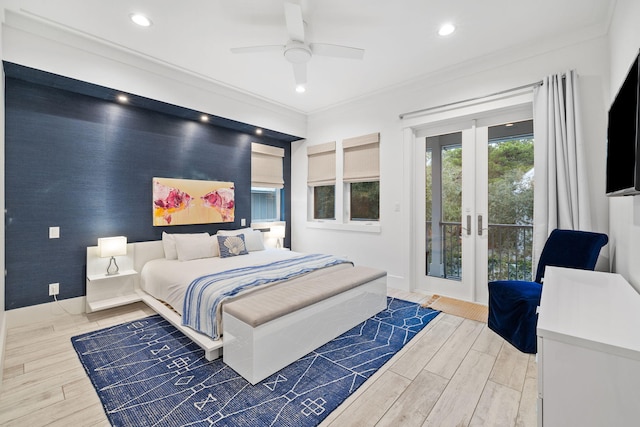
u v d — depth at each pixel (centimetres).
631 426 89
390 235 396
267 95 410
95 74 280
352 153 438
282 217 521
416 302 338
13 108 267
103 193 321
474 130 333
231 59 309
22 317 273
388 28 254
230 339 200
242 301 212
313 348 224
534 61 280
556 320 109
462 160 343
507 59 293
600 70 247
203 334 223
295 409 162
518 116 305
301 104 446
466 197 341
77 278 305
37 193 281
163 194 365
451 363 209
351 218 453
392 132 390
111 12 233
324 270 299
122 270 328
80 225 307
